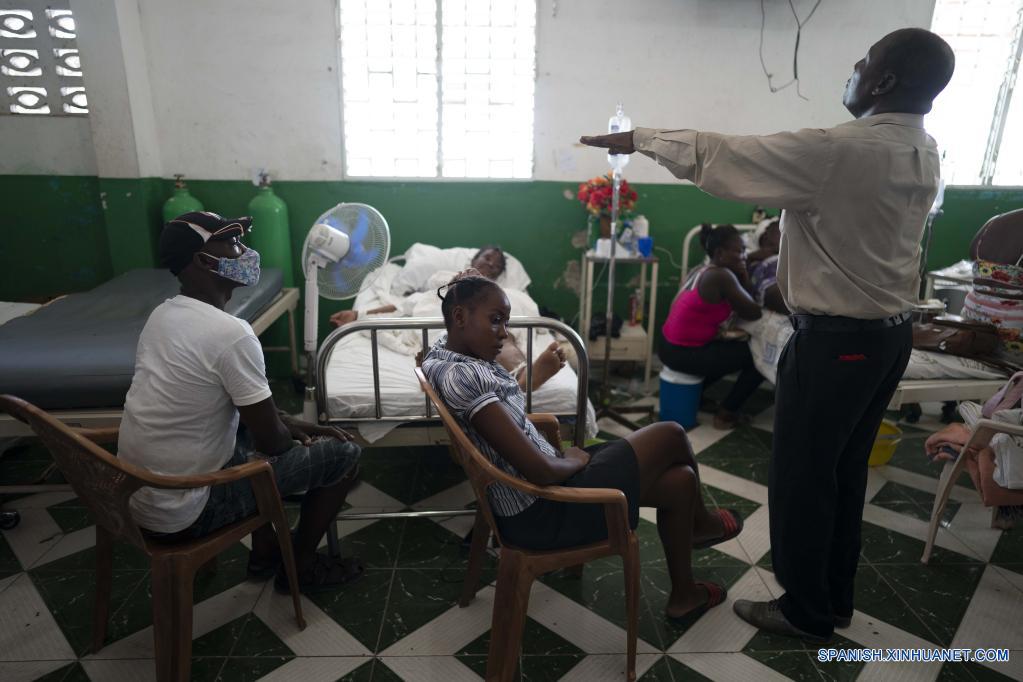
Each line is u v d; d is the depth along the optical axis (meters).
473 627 1.91
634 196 3.76
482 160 4.07
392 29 3.82
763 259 3.66
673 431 1.78
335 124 3.91
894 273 1.50
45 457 2.88
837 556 1.84
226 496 1.64
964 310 2.93
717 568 2.20
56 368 2.00
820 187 1.42
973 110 4.24
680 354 3.31
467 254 3.92
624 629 1.92
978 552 2.31
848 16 3.93
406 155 4.04
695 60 3.94
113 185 3.69
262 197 3.80
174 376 1.52
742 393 3.31
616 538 1.59
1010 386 2.23
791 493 1.68
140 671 1.72
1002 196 4.29
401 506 2.59
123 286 3.17
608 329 3.43
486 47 3.88
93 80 3.52
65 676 1.71
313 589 2.06
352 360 2.76
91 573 2.13
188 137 3.87
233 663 1.76
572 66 3.91
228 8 3.69
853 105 1.57
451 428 1.46
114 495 1.41
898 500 2.66
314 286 2.49
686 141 1.45
